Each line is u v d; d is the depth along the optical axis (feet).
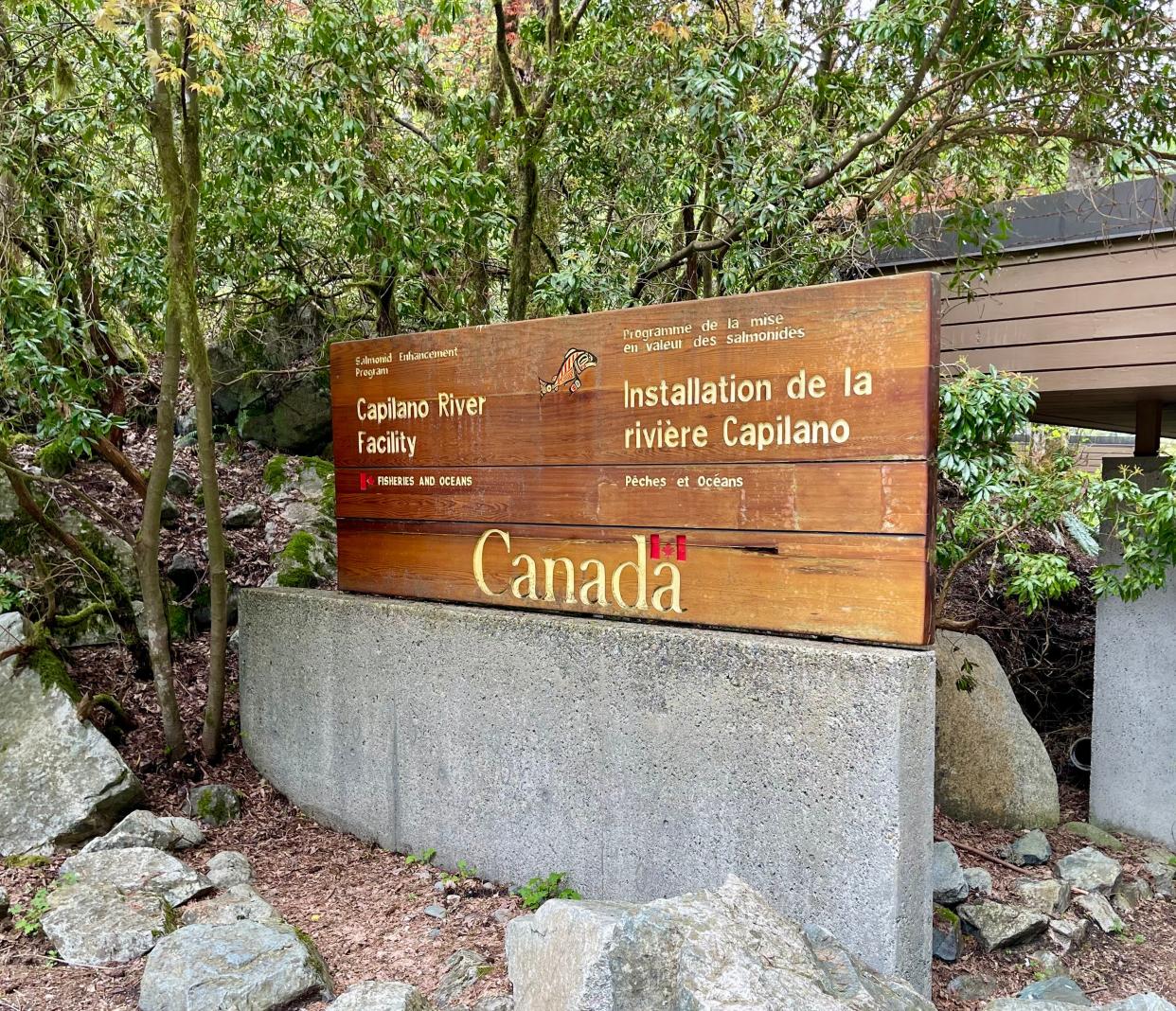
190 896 12.31
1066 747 21.57
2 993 10.05
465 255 22.58
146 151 19.71
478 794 13.62
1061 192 17.34
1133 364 16.52
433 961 11.30
